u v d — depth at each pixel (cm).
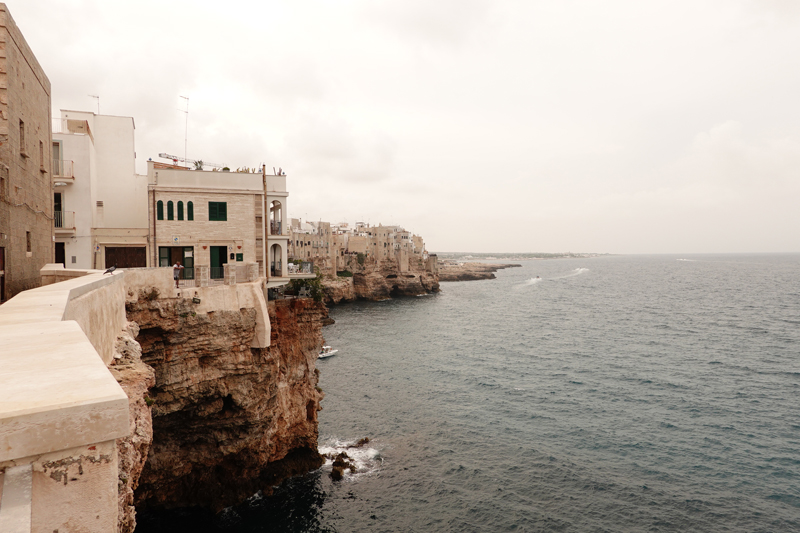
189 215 3516
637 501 3325
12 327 734
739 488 3462
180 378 2383
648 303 14275
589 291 18575
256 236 3706
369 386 5869
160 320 2256
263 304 2689
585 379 6122
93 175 3625
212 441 2770
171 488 2858
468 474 3706
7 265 1521
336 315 11925
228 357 2542
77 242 3322
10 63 1550
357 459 3925
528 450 4106
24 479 378
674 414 4838
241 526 2941
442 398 5434
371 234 16888
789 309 12319
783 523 3056
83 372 499
